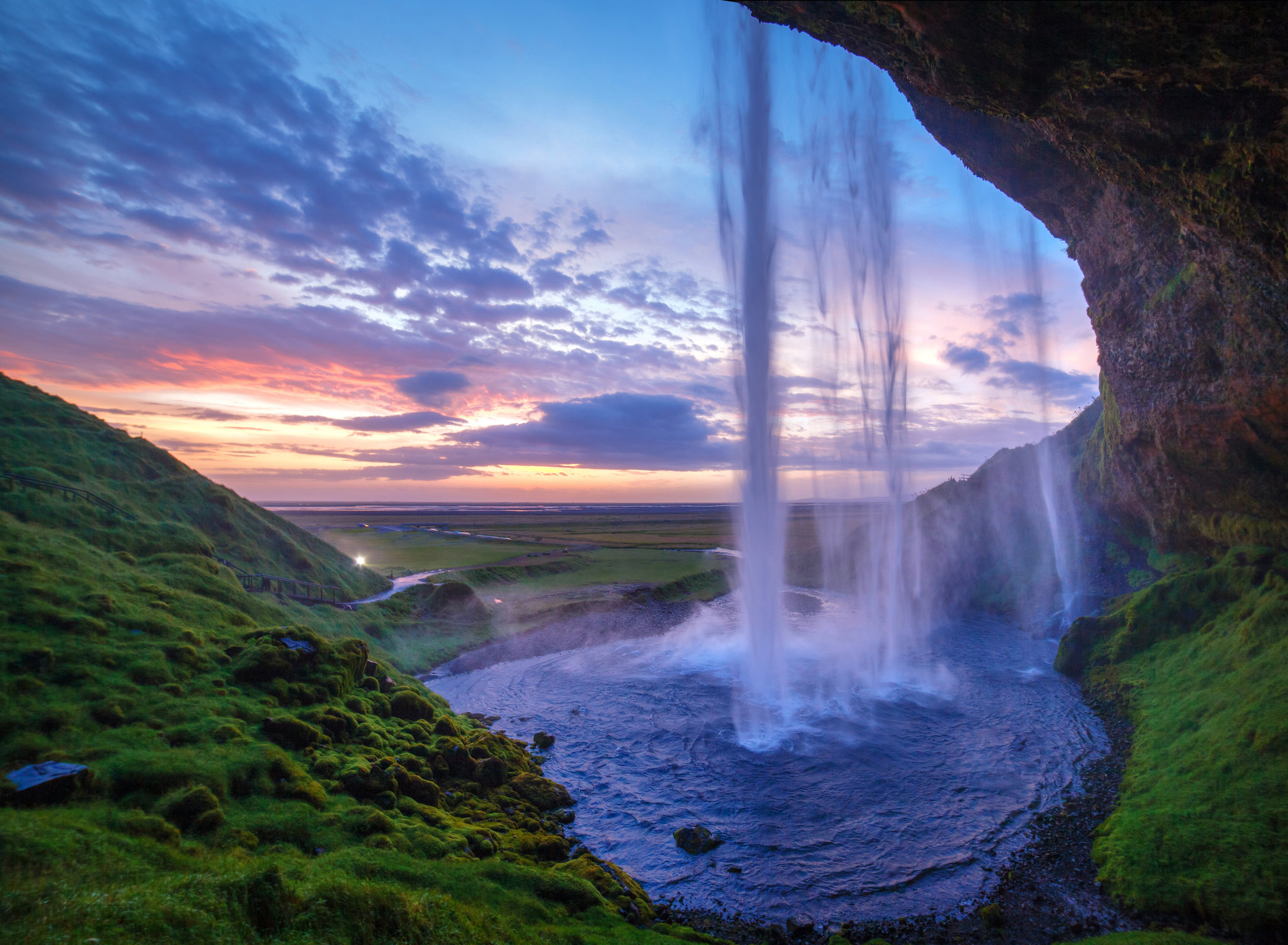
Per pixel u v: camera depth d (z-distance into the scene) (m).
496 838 20.56
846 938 17.09
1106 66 11.59
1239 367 26.91
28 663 20.41
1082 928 17.02
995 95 12.86
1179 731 25.92
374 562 85.38
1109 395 48.66
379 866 15.78
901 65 13.45
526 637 53.53
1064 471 58.62
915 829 22.61
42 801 15.03
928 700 36.16
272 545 52.00
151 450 51.50
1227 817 19.16
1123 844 19.92
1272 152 13.80
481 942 13.16
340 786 20.22
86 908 10.03
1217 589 33.09
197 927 10.37
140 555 35.91
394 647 46.59
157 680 22.19
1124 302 34.09
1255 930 15.66
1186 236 23.56
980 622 54.75
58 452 43.91
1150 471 39.22
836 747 30.03
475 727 32.28
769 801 25.02
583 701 38.22
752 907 18.62
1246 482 31.09
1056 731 30.55
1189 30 10.41
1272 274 19.78
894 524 53.59
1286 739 20.58
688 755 29.84
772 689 38.78
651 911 18.23
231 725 20.86
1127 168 17.05
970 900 18.58
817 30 13.33
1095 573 49.56
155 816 15.69
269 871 12.23
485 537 140.62
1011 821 22.81
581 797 25.91
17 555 26.80
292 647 26.83
